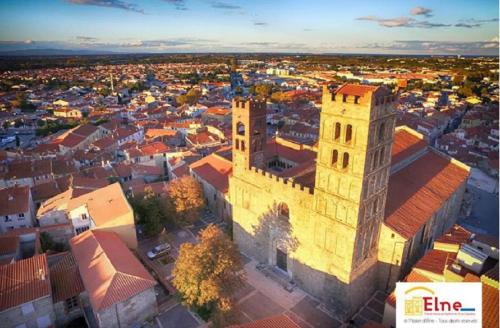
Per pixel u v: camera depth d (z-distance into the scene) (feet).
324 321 215.92
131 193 362.53
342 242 204.44
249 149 256.93
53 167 444.14
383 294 235.61
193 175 387.34
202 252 203.72
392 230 217.15
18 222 327.06
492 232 332.19
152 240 305.53
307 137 644.27
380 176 201.57
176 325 212.23
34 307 194.49
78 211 296.51
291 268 248.93
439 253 216.33
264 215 257.96
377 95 174.91
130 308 203.72
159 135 616.39
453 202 299.99
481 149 553.64
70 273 223.92
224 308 196.34
